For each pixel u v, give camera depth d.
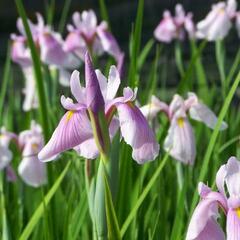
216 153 1.48
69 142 1.02
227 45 4.78
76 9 7.57
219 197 1.00
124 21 6.73
